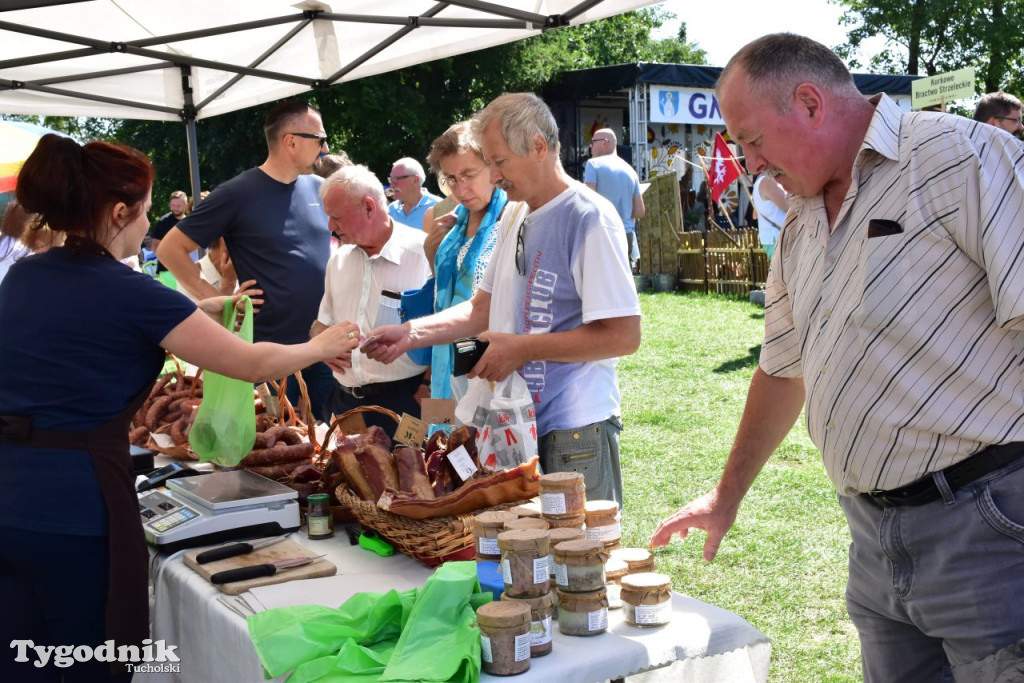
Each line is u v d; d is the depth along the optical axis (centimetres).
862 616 192
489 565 187
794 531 445
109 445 201
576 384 249
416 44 465
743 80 166
